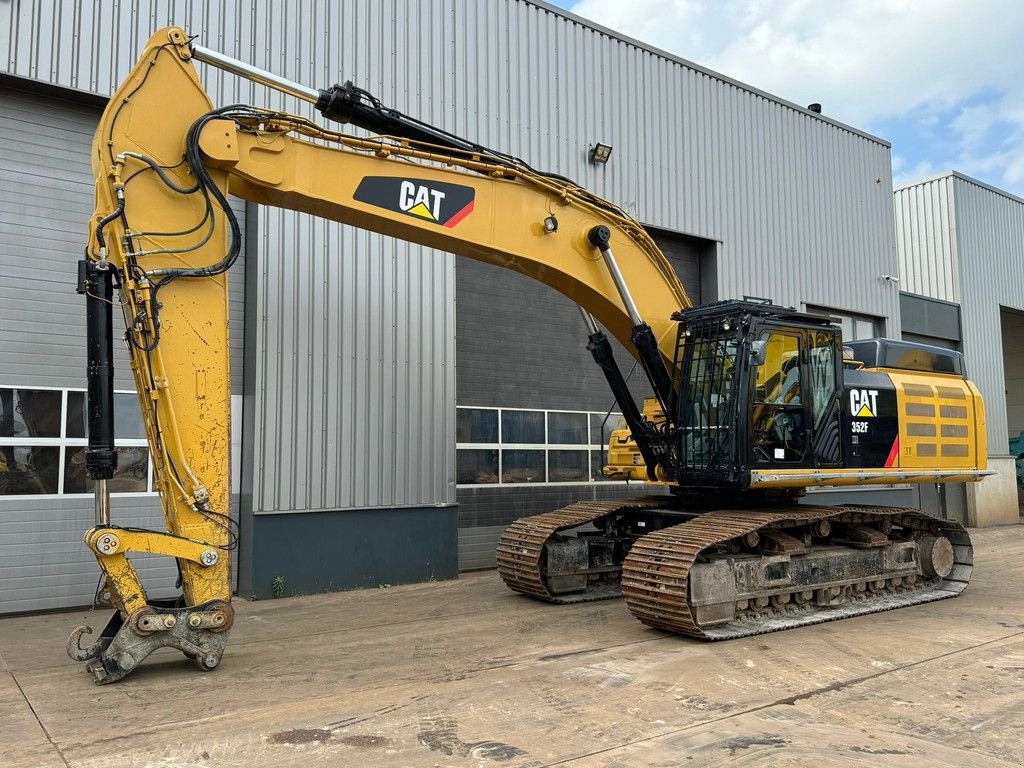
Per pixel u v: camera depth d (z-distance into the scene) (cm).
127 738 484
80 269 611
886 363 988
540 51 1275
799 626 795
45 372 917
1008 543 1595
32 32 882
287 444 1007
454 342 1152
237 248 656
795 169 1658
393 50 1120
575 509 1017
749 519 803
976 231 2166
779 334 851
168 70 654
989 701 559
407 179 728
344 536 1040
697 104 1491
